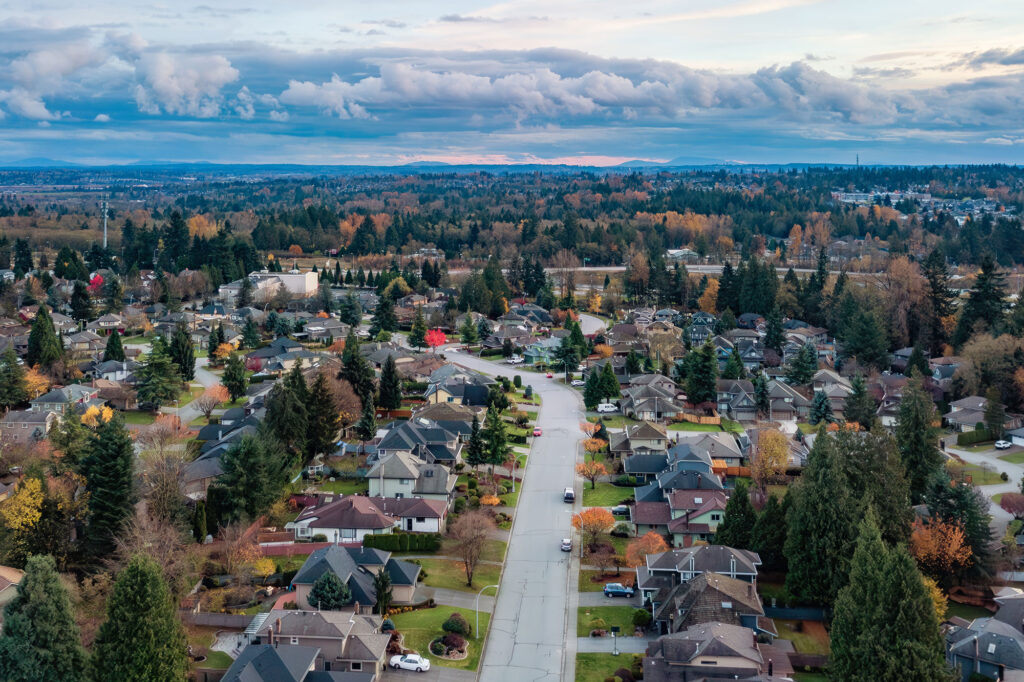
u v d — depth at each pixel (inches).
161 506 3294.8
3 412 4992.6
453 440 4407.0
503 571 3260.3
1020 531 3447.3
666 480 3799.2
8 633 2237.9
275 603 2854.3
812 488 2925.7
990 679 2480.3
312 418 4256.9
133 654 2220.7
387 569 2997.0
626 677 2501.2
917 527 3134.8
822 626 2829.7
